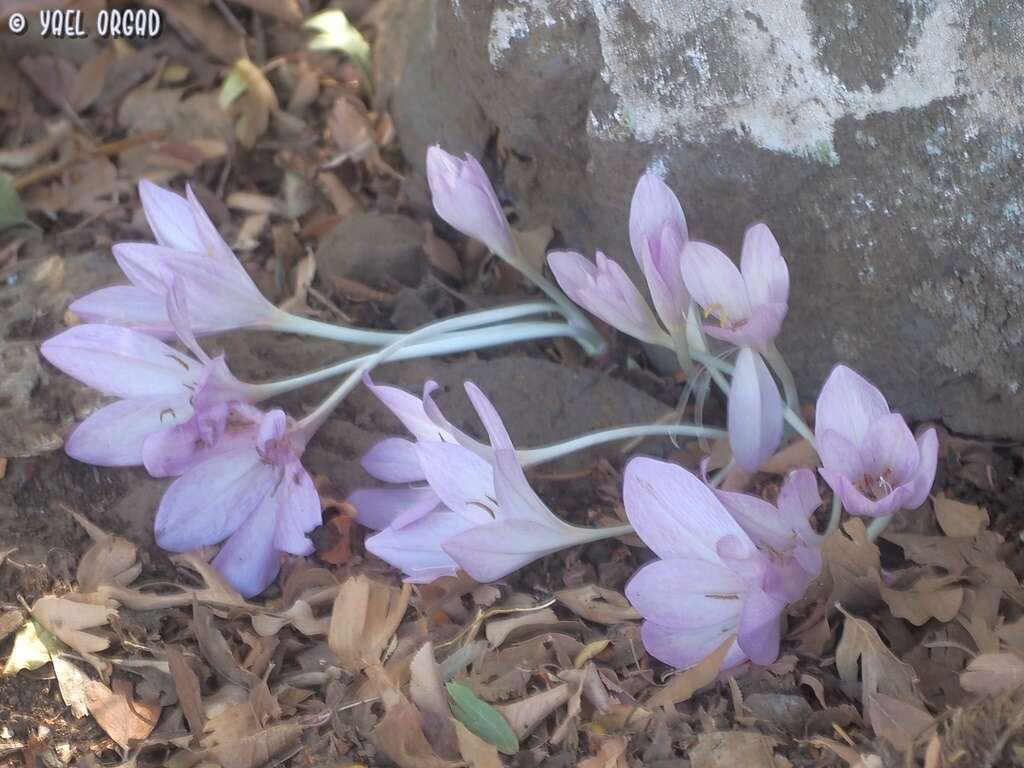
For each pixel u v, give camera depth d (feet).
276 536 1.41
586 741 1.25
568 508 1.54
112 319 1.52
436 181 1.55
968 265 1.49
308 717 1.27
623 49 1.54
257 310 1.54
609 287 1.43
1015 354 1.50
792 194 1.53
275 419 1.37
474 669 1.32
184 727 1.29
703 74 1.51
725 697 1.29
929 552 1.39
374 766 1.23
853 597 1.31
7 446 1.53
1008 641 1.27
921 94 1.44
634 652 1.34
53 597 1.37
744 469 1.43
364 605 1.35
